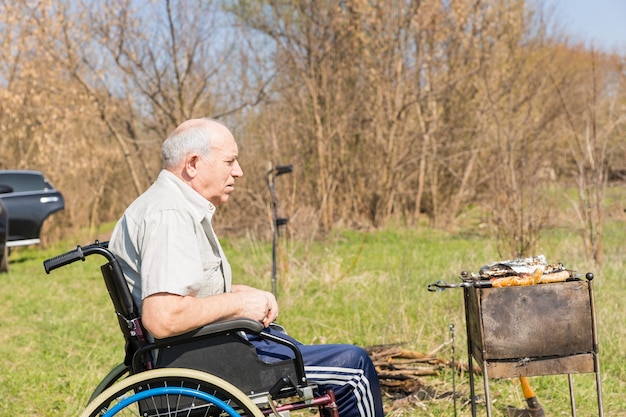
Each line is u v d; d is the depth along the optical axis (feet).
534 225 32.99
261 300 11.48
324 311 26.30
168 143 11.64
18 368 21.34
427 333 22.68
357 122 58.39
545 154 44.45
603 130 35.86
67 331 25.86
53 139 61.36
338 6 56.49
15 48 57.06
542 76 55.36
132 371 11.10
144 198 11.43
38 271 43.88
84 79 59.11
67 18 56.39
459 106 58.13
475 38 56.03
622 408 16.37
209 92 59.67
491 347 11.98
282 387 11.16
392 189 55.98
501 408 16.20
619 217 46.93
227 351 11.04
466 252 37.73
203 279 10.96
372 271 34.65
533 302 11.96
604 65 50.21
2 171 49.57
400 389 17.84
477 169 57.06
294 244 36.04
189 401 10.77
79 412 17.17
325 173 54.80
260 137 55.21
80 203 64.90
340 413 11.77
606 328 21.15
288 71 58.44
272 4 58.18
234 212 54.54
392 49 56.44
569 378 13.85
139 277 11.24
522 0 57.57
